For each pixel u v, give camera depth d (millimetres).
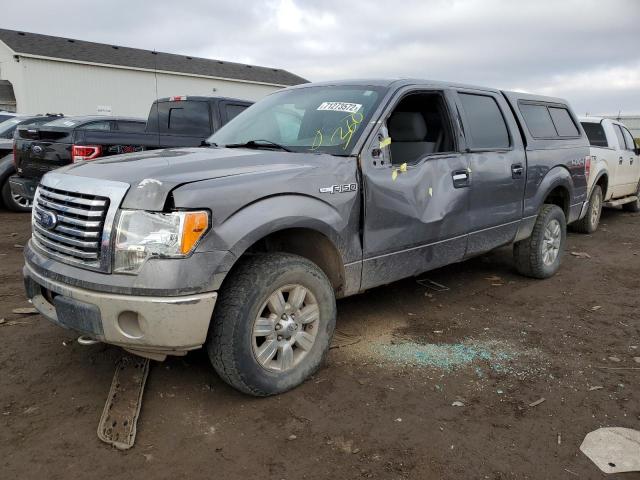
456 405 3131
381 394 3227
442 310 4750
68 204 2896
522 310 4816
